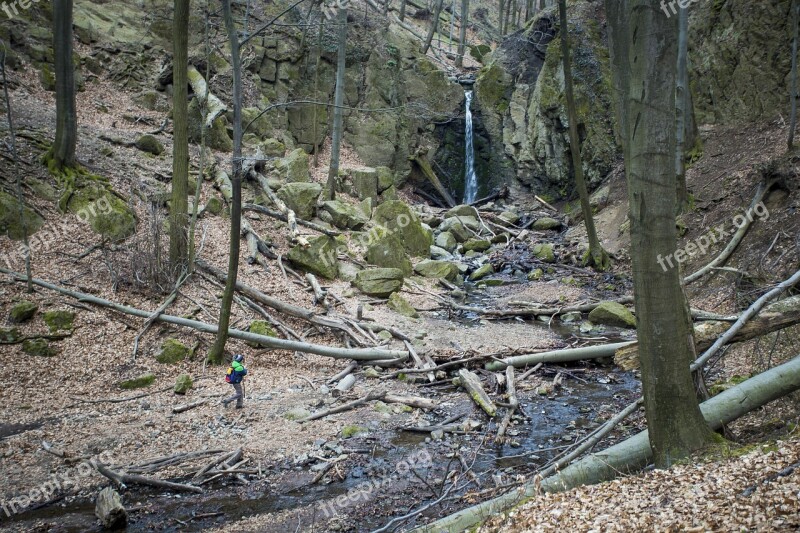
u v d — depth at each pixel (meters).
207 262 15.84
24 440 8.97
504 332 15.66
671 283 5.73
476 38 47.66
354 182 25.45
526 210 28.91
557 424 10.16
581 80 27.55
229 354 13.05
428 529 5.86
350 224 21.84
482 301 18.94
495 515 5.66
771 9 21.14
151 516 7.32
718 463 5.38
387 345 14.05
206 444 9.20
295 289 16.55
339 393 11.57
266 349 13.52
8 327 11.45
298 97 28.39
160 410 10.37
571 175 28.42
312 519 7.20
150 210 15.72
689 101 22.20
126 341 12.39
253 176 21.44
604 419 10.23
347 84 29.97
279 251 18.30
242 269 16.53
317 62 27.14
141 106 22.89
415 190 31.09
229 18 10.73
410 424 10.26
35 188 15.12
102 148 18.20
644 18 5.40
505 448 9.26
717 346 7.33
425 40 39.84
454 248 24.38
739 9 22.22
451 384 12.24
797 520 3.90
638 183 5.67
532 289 19.86
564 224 26.28
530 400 11.32
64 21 15.42
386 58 30.83
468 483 7.94
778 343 10.51
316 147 26.53
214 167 20.80
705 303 14.98
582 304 17.38
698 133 22.50
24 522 7.11
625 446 6.46
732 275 15.30
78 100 21.12
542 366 12.96
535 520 5.07
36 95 19.66
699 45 23.73
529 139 30.02
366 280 17.75
